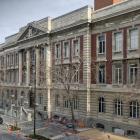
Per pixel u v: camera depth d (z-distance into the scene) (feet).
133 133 147.95
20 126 192.54
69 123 183.62
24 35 251.60
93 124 174.09
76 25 184.34
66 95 195.11
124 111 152.97
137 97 145.38
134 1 147.13
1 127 193.57
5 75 300.81
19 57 263.29
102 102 169.27
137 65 147.13
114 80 160.86
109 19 163.12
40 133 167.84
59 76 197.26
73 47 190.19
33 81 237.04
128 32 151.74
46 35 215.10
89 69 177.58
